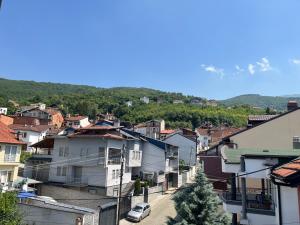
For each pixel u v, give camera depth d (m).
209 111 129.62
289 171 9.51
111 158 39.44
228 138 29.38
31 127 68.88
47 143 43.47
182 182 55.94
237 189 20.00
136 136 47.91
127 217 32.88
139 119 120.88
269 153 14.94
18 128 65.44
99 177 38.28
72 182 39.25
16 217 19.30
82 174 39.31
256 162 14.31
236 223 17.09
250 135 29.05
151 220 33.28
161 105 146.12
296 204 11.05
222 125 113.19
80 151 39.81
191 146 67.25
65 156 40.53
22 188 32.34
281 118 28.75
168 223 18.64
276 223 13.49
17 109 111.88
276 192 13.13
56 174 40.34
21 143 35.97
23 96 162.12
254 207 15.59
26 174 41.97
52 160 41.12
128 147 44.44
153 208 38.38
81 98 155.00
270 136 28.59
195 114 123.50
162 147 49.25
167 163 50.41
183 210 17.97
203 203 17.80
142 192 40.09
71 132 45.34
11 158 34.81
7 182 32.91
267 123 28.94
